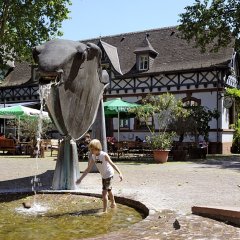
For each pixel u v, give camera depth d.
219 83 30.02
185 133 22.75
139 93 33.59
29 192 9.91
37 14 25.56
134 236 5.67
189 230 6.02
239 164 18.66
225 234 5.82
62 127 10.00
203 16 27.02
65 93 9.46
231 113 31.69
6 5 24.36
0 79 40.81
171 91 32.12
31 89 39.62
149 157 22.61
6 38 25.95
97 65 10.93
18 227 6.64
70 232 6.30
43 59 8.91
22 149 27.06
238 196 9.17
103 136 14.14
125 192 9.67
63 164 10.32
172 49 34.19
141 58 34.00
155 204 8.12
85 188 10.50
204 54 32.09
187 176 13.31
